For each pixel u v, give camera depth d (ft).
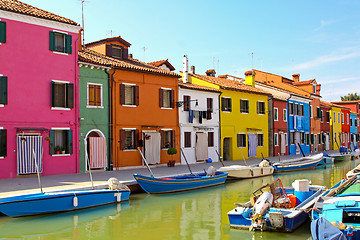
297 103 125.29
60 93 59.67
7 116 52.85
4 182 47.91
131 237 30.53
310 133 135.54
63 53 59.41
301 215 32.96
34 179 51.11
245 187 57.31
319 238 24.48
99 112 64.39
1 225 33.81
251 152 100.12
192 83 95.76
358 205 29.27
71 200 38.70
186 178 56.65
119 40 77.10
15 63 54.08
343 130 169.27
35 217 36.63
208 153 87.35
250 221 32.04
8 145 52.70
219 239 29.86
